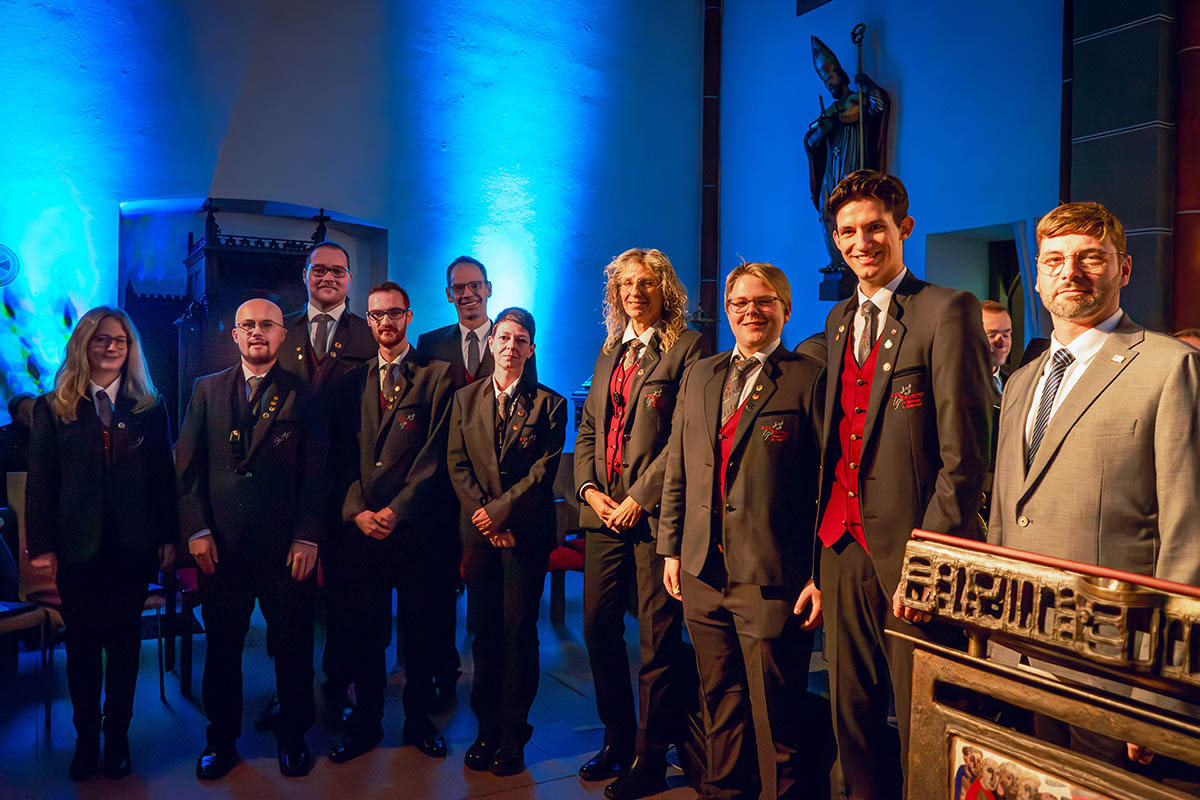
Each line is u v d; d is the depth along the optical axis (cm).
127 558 294
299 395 306
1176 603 108
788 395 240
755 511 238
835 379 219
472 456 307
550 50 690
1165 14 452
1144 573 164
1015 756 127
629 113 725
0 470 436
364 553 311
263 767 302
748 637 240
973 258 616
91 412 291
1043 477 175
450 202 654
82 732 293
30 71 528
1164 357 165
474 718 348
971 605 132
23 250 527
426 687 321
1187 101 449
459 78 655
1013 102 542
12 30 524
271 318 303
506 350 306
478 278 448
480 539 301
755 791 258
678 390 284
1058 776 121
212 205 595
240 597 299
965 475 192
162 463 305
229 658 298
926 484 201
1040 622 122
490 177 667
